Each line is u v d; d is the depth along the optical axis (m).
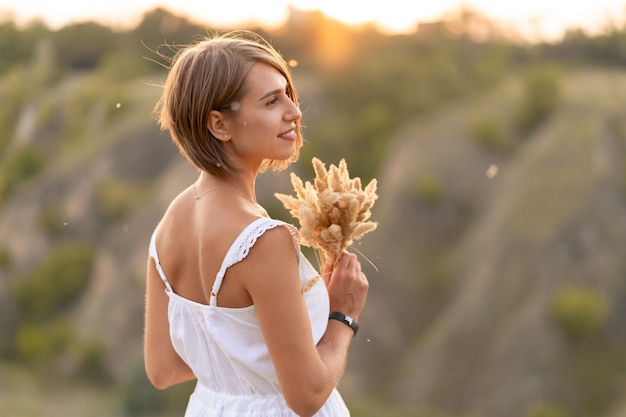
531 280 29.19
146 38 53.56
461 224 34.19
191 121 1.69
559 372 26.20
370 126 43.38
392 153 40.19
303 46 52.00
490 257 30.88
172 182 38.47
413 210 35.03
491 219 32.78
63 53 55.53
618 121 34.81
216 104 1.68
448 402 26.95
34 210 39.78
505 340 27.64
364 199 1.83
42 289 35.44
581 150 33.34
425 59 47.53
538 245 30.08
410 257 33.28
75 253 36.62
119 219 38.12
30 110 48.59
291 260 1.63
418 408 26.95
